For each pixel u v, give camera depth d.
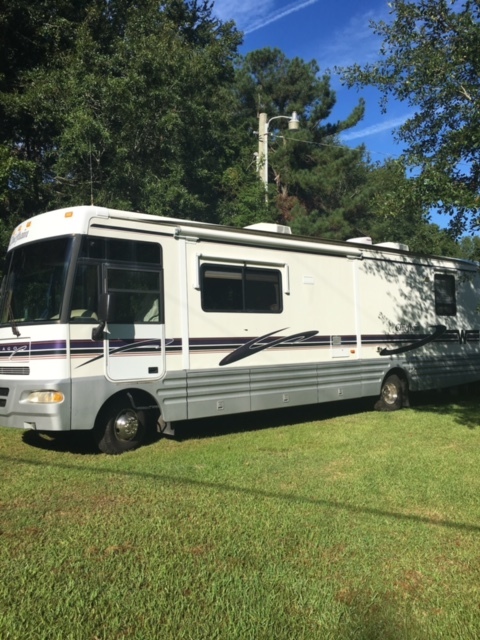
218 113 15.90
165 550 4.19
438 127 8.88
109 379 7.18
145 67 12.98
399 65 8.75
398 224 24.59
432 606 3.47
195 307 8.13
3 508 5.09
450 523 4.79
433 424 9.45
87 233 7.16
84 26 13.39
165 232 7.88
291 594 3.56
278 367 9.09
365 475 6.20
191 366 8.03
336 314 10.09
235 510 5.04
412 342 11.45
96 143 12.53
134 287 7.51
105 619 3.24
